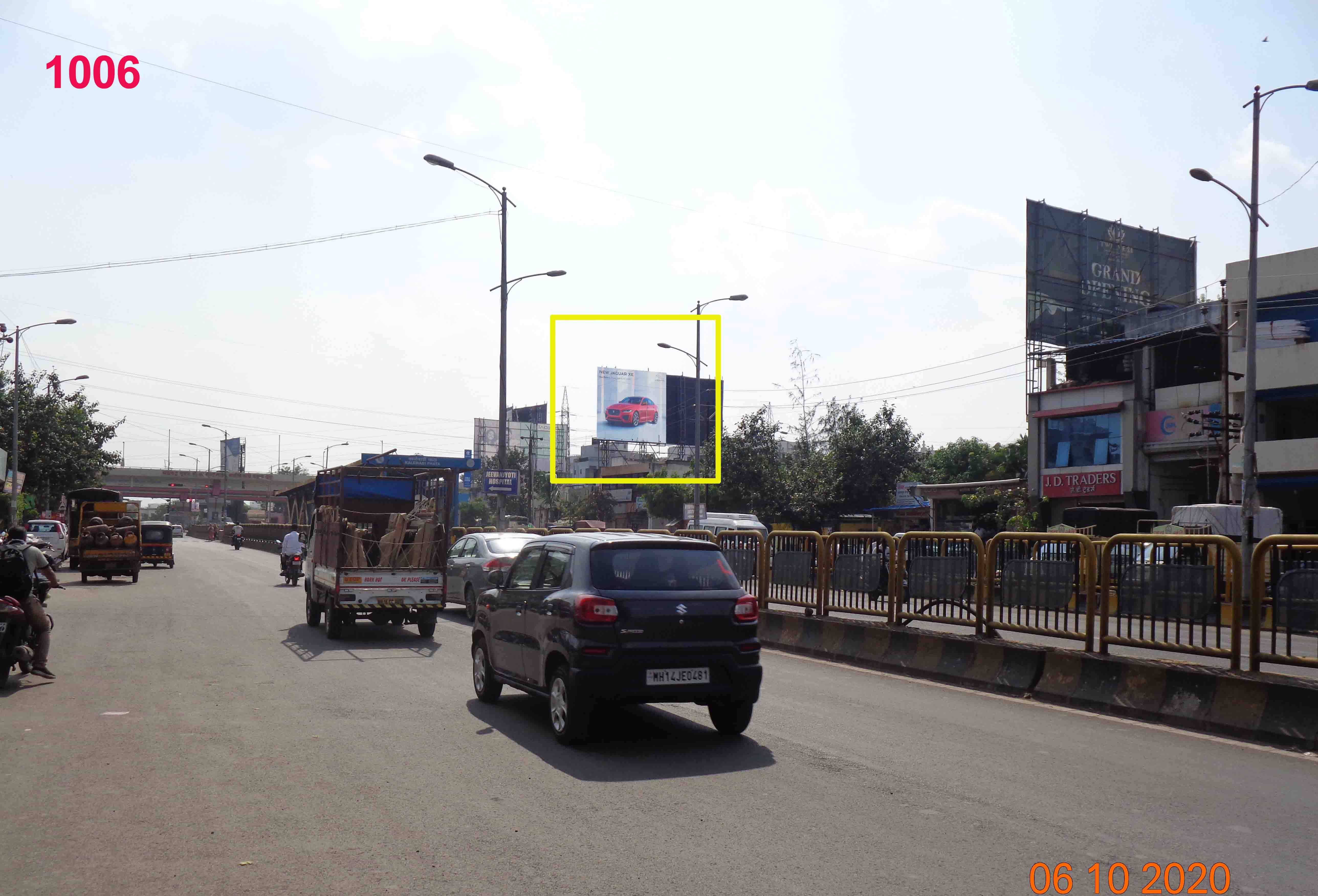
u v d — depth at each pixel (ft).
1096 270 147.95
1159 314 138.10
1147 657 34.55
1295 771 22.79
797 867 15.88
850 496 181.88
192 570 122.62
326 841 17.10
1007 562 36.04
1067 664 32.60
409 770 22.35
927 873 15.65
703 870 15.69
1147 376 123.85
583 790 20.68
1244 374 110.22
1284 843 17.37
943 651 37.70
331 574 48.62
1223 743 25.94
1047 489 135.23
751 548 50.98
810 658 44.06
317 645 45.85
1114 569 32.14
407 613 49.06
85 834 17.49
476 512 287.69
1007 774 22.27
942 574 38.65
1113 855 16.65
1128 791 20.80
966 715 29.89
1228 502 107.76
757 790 20.76
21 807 19.08
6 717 28.22
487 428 327.26
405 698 32.09
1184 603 29.48
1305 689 25.72
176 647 44.65
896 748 24.95
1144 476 123.03
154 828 17.84
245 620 57.88
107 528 94.32
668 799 19.98
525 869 15.67
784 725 28.07
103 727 26.84
